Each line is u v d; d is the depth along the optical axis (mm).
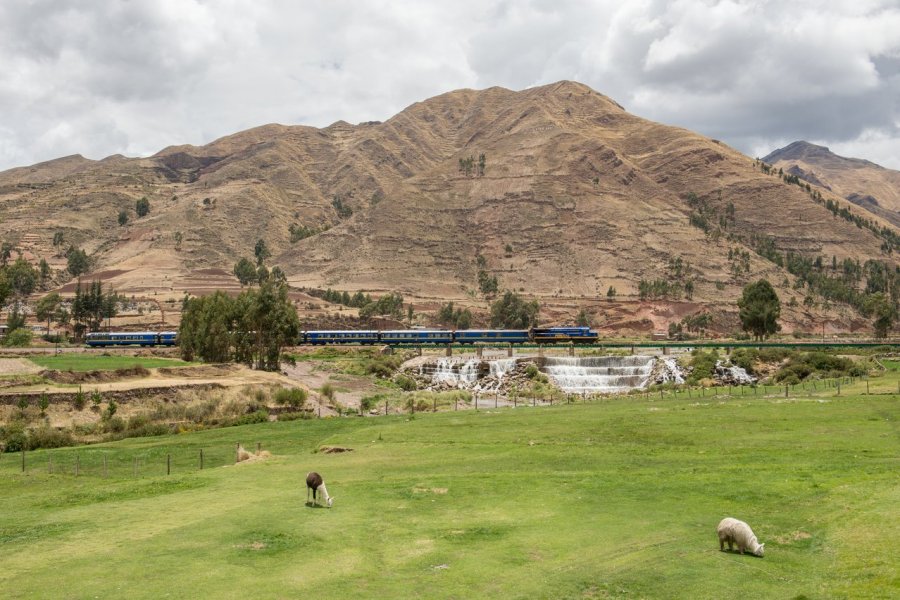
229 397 96688
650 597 25344
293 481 44969
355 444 65125
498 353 169625
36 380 89625
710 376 138125
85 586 25406
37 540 31406
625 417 76812
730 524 30016
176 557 28531
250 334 132250
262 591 25094
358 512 36156
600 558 29078
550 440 63250
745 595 25375
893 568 26750
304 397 101000
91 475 57469
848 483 41375
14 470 59406
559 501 38469
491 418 82000
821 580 26703
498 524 33938
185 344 137625
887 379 108312
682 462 50656
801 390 102375
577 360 157500
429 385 148125
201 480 45875
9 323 190375
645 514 35688
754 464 48781
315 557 28828
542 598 25188
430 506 37531
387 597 25000
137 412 87125
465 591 25672
